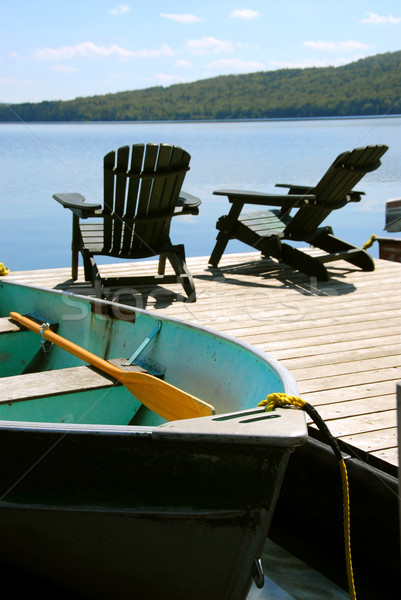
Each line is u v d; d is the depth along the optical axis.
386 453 2.45
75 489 2.01
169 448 1.87
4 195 14.78
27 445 2.00
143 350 3.02
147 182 4.57
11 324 3.59
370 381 3.22
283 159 21.39
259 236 5.32
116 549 2.05
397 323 4.15
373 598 2.41
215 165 19.75
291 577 2.55
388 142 28.02
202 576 2.00
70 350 3.11
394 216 6.88
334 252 5.73
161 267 5.21
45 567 2.28
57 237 9.81
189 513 1.90
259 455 1.80
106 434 1.89
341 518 2.59
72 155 26.09
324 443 2.62
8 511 2.10
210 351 2.68
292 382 2.10
